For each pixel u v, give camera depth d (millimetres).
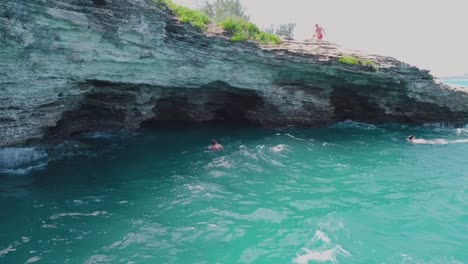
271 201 10547
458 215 9812
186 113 21719
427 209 10195
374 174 13375
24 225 8594
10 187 10992
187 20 17297
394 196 11172
